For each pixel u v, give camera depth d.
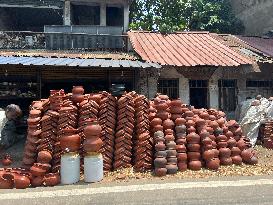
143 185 6.32
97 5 20.30
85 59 13.06
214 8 24.19
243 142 8.58
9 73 13.80
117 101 8.12
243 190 6.08
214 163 7.73
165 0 23.89
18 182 6.38
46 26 17.27
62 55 13.63
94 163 6.76
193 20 24.31
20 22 23.52
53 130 7.39
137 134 7.87
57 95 7.77
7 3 19.20
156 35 17.98
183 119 8.12
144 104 8.11
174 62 13.64
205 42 17.33
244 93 15.23
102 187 6.25
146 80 14.20
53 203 5.47
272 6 21.48
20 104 14.51
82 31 17.52
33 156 7.30
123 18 20.41
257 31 22.88
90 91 15.01
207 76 14.84
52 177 6.59
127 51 16.61
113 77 14.53
